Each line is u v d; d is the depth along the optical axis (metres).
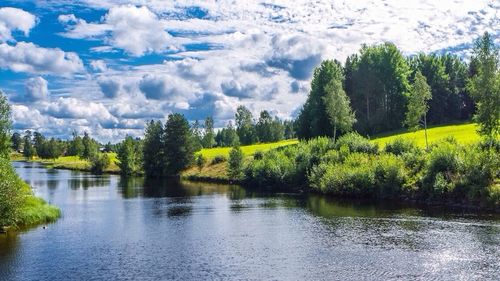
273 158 92.75
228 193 78.88
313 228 44.34
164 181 109.25
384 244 36.97
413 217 48.84
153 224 48.25
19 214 45.59
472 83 65.31
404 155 69.12
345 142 83.81
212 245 38.06
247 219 50.56
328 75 122.25
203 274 30.00
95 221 50.31
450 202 56.38
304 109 129.88
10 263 32.91
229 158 101.56
